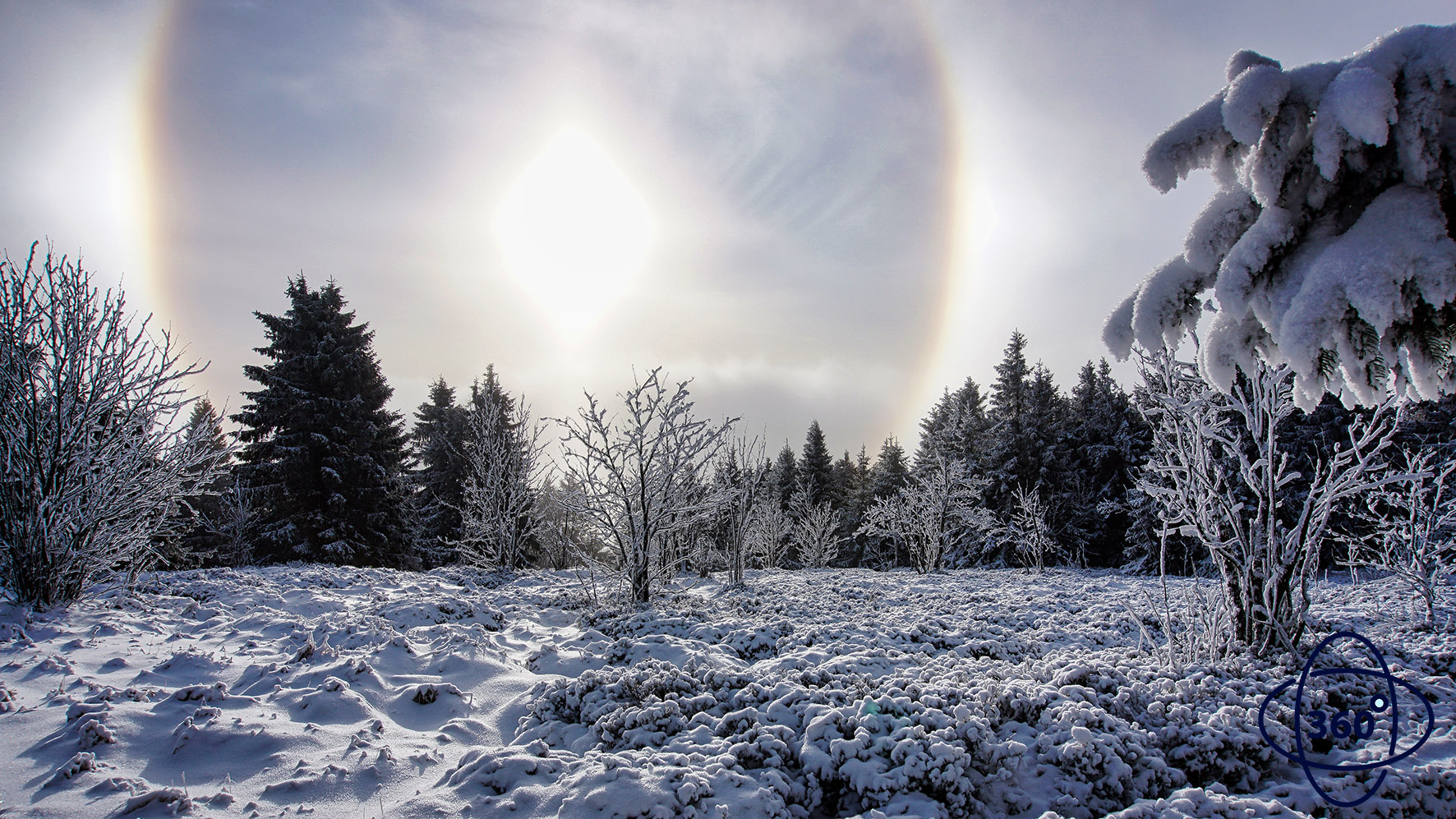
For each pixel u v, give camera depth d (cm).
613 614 961
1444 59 205
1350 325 223
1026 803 382
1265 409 630
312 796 373
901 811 349
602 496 1123
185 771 393
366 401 2452
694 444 1164
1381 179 232
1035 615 970
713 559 1817
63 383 777
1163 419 705
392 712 518
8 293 758
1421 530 867
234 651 650
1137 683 499
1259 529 638
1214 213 267
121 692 486
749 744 403
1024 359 3741
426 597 941
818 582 1581
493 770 387
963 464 2772
